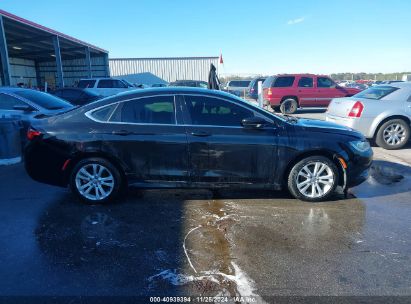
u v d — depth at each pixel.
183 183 4.31
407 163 6.66
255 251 3.20
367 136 7.94
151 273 2.84
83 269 2.89
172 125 4.24
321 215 4.06
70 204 4.44
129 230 3.66
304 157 4.36
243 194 4.79
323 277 2.78
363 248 3.26
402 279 2.75
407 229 3.68
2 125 6.58
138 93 4.36
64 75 32.62
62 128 4.28
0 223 3.84
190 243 3.36
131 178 4.31
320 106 15.95
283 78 15.62
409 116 7.79
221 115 4.29
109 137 4.21
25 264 2.97
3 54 14.19
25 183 5.40
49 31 19.81
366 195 4.79
